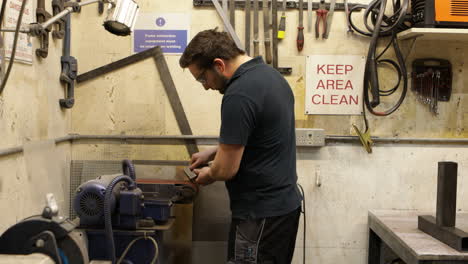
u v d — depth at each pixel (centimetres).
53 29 218
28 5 186
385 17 228
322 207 245
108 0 170
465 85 238
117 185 168
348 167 243
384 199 244
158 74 241
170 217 188
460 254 167
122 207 164
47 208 119
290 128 169
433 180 242
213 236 244
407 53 236
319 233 246
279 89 163
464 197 242
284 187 166
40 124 204
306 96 240
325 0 237
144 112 242
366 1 237
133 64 241
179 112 241
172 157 242
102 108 243
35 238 116
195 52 162
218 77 166
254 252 162
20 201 182
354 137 239
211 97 241
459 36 219
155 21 238
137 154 242
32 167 189
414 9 218
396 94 239
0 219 166
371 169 243
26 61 188
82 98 242
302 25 235
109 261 156
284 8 234
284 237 168
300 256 247
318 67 239
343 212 245
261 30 237
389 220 223
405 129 241
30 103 193
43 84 207
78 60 241
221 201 243
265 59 237
